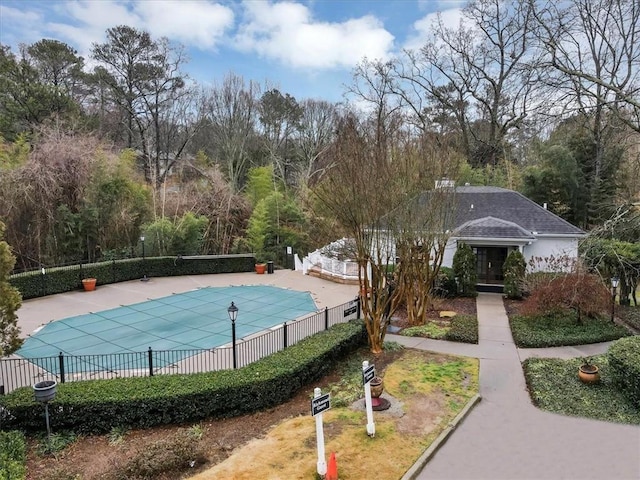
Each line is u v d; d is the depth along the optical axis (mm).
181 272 25500
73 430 8391
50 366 11883
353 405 9195
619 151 19688
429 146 14000
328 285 22625
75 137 25172
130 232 26156
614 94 13320
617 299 17781
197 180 34125
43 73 34062
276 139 45125
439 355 12188
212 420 8766
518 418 8703
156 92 36781
